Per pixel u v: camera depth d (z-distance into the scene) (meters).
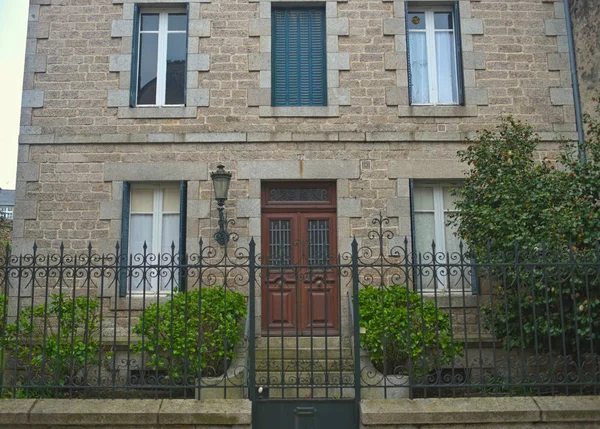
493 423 5.36
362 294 7.79
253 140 8.88
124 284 8.51
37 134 8.86
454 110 9.00
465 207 7.91
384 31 9.16
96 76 9.02
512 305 7.16
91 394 6.81
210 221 8.73
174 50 9.41
